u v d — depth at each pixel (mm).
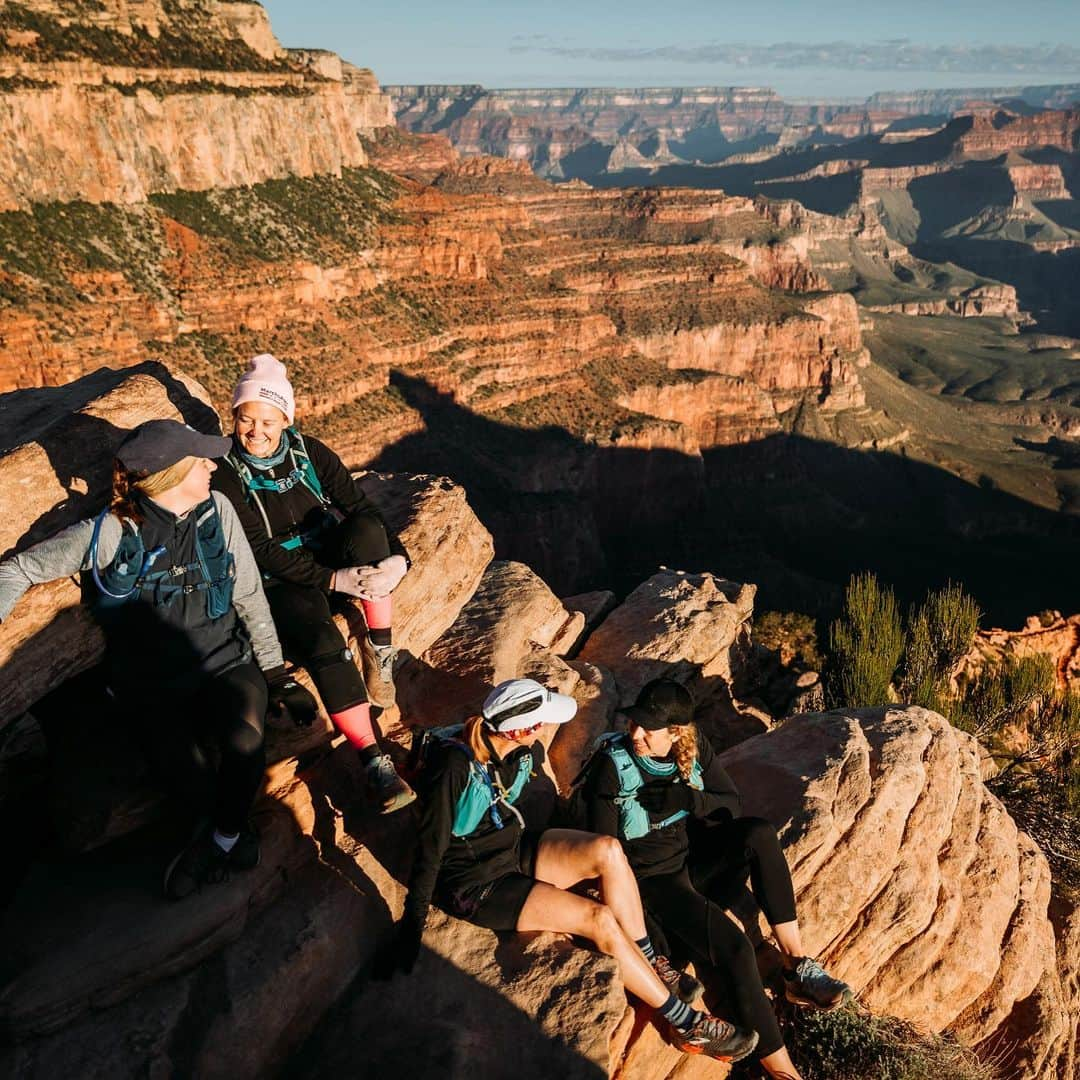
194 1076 5352
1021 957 9383
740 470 176750
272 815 6516
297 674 6797
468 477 111062
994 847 9664
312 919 6195
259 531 6043
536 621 10289
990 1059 9250
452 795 6238
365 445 104125
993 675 21094
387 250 125875
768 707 13883
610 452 132625
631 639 11250
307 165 126375
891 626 19031
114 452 6324
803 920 8070
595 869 6461
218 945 5840
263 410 5805
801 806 8531
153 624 5172
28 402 6941
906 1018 8711
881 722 9891
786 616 28406
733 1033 6430
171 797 5879
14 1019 5199
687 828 7395
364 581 6301
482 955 6426
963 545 185625
